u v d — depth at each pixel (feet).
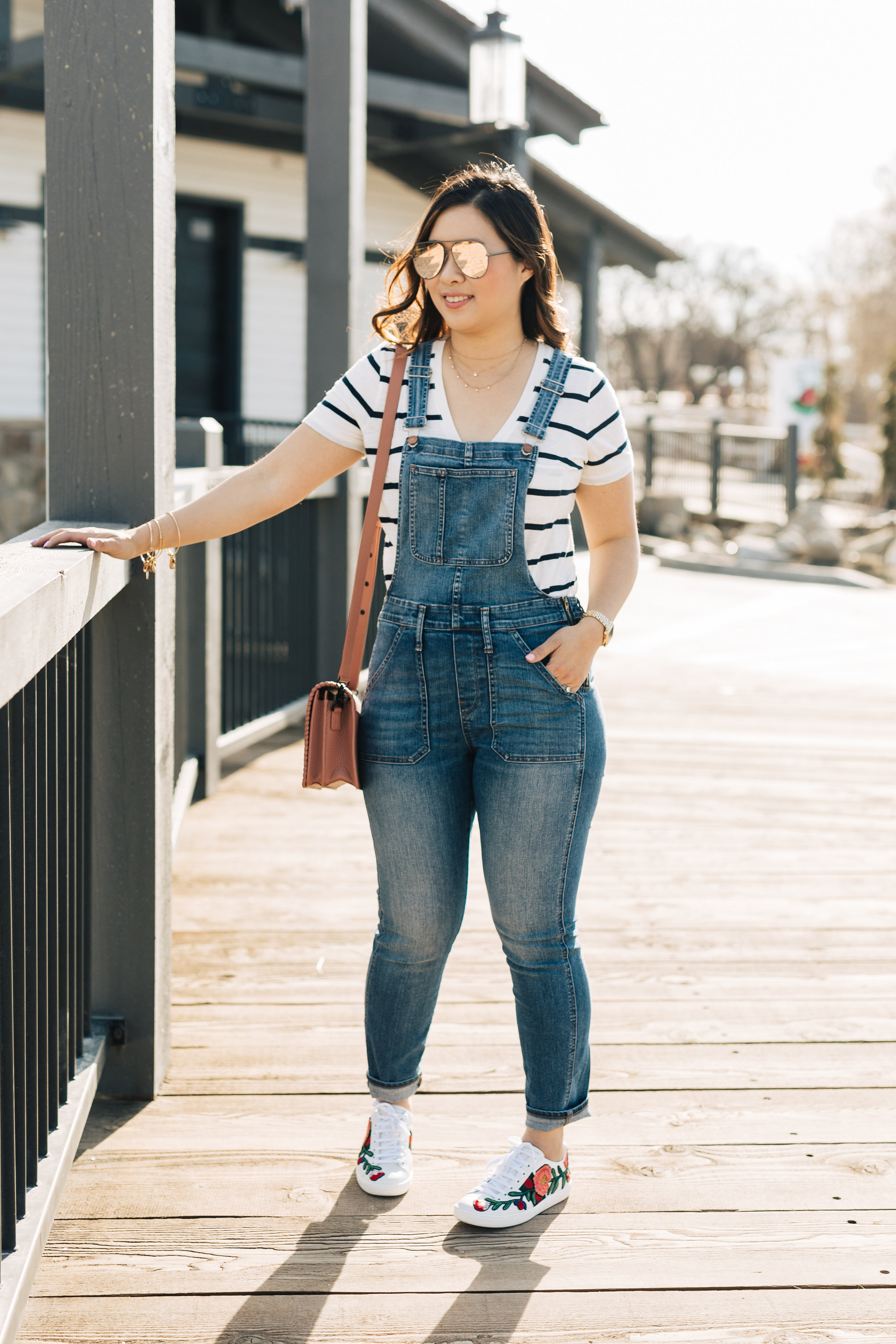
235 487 6.29
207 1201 6.73
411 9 30.78
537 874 6.16
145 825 7.54
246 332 37.19
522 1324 5.82
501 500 5.80
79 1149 7.21
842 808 14.90
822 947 10.57
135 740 7.45
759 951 10.46
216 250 36.70
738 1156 7.30
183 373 36.55
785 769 16.70
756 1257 6.35
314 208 18.04
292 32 36.63
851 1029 9.01
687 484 54.24
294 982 9.61
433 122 34.32
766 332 150.00
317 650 18.62
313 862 12.50
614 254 41.27
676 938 10.71
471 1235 6.48
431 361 6.02
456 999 9.39
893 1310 5.98
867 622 30.35
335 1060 8.38
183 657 14.11
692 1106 7.88
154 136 6.95
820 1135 7.55
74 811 6.92
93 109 6.92
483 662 5.92
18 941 5.39
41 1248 5.40
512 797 6.04
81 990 7.28
